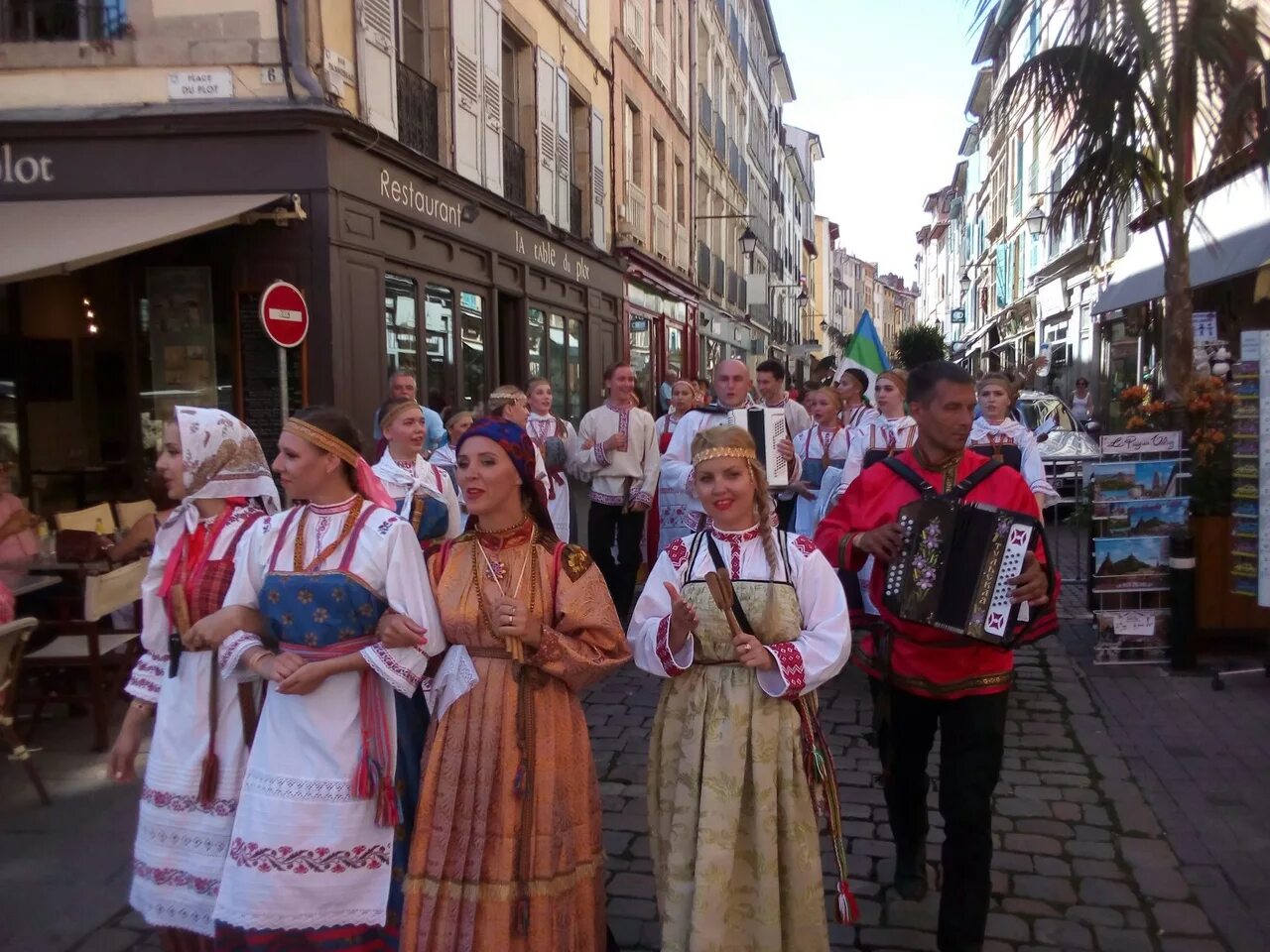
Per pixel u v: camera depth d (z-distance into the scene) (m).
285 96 8.20
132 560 5.83
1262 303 12.02
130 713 2.96
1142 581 6.60
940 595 3.01
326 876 2.68
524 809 2.65
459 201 11.12
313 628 2.72
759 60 39.94
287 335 7.22
